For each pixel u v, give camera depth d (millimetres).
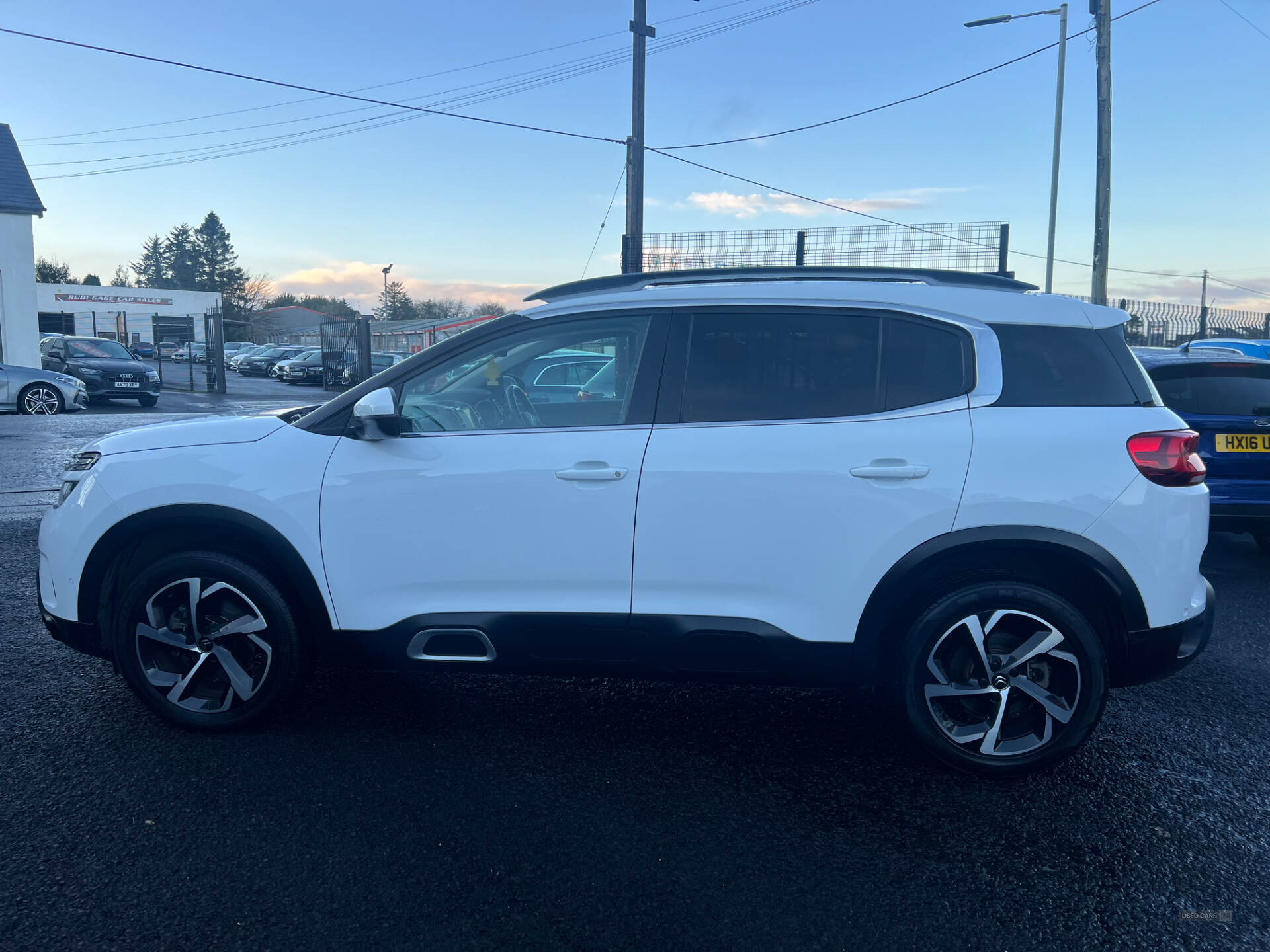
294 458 3342
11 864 2600
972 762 3186
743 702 3963
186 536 3541
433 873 2602
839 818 2971
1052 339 3174
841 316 3242
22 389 16672
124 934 2309
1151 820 2984
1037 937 2381
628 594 3225
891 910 2480
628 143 17250
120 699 3799
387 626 3330
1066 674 3131
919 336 3201
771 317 3266
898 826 2928
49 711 3670
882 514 3072
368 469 3293
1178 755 3475
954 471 3045
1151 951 2332
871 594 3111
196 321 61125
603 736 3582
